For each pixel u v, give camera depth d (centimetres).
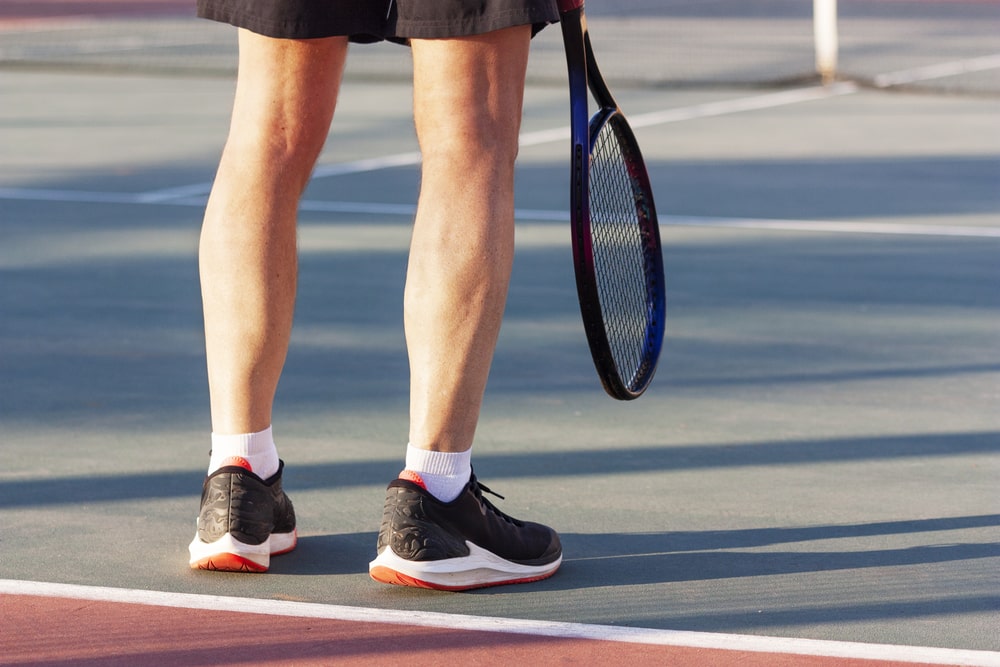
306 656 448
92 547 557
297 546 564
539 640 464
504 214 499
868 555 559
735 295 1135
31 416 767
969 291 1154
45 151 1972
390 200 1605
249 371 523
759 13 5616
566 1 493
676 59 3656
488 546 512
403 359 916
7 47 3788
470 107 494
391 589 514
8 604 493
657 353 602
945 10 5709
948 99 2748
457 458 507
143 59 3475
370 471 676
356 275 1195
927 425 772
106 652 451
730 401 823
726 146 2089
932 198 1634
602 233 547
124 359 905
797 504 630
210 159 1922
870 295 1136
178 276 1188
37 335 970
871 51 3856
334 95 530
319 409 793
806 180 1769
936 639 468
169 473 666
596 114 543
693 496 642
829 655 453
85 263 1237
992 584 525
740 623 482
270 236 520
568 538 581
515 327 1020
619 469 687
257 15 505
